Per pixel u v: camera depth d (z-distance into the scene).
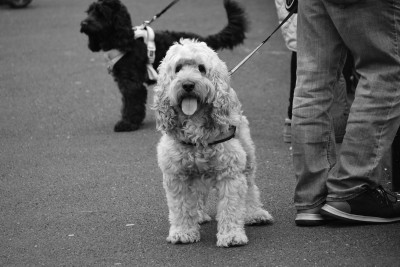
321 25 5.23
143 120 9.66
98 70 12.66
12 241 5.40
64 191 6.68
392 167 5.96
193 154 4.95
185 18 17.36
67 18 18.30
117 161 7.67
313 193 5.32
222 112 4.91
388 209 5.26
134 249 5.12
